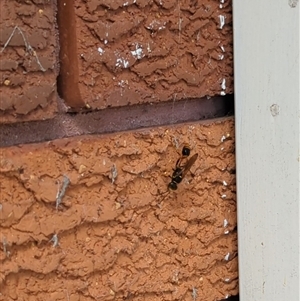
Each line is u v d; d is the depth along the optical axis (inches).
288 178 16.6
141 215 16.7
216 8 17.2
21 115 15.4
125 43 16.3
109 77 16.2
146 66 16.5
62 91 16.0
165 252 17.0
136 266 16.7
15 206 15.3
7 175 15.3
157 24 16.6
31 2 15.4
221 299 17.8
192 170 17.2
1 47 15.1
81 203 16.0
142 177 16.7
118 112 16.6
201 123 17.3
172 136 16.9
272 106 16.7
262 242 17.2
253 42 16.9
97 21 15.9
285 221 16.8
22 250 15.5
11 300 15.4
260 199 17.2
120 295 16.5
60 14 15.8
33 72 15.5
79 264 16.0
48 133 15.9
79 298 16.1
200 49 17.2
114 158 16.3
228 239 17.8
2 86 15.2
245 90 17.2
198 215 17.3
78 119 16.2
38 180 15.5
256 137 17.1
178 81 17.0
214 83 17.4
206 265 17.5
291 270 16.8
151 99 16.7
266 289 17.3
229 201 17.8
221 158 17.6
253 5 16.8
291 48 16.3
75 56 15.8
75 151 15.9
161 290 17.0
